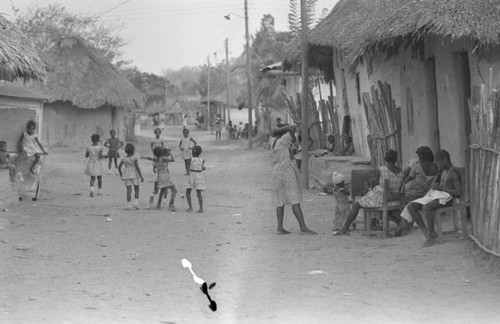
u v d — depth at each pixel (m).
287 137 11.68
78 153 33.56
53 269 8.51
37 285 7.63
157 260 9.29
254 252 9.93
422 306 6.79
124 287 7.66
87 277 8.12
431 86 13.19
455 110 11.73
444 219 11.50
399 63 14.77
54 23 52.91
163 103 99.25
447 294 7.21
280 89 38.47
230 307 6.83
